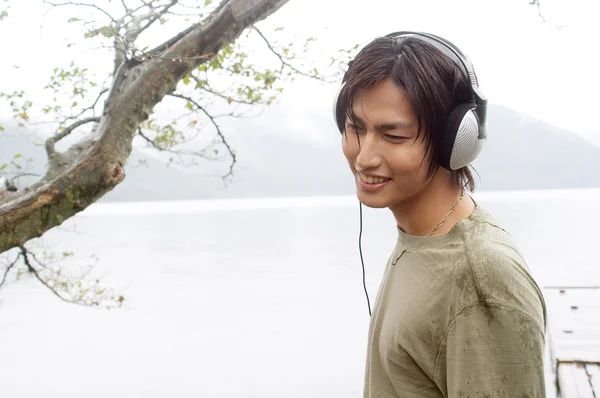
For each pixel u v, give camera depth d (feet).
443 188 3.67
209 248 220.43
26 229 7.91
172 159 15.28
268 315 99.04
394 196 3.53
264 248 211.00
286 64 13.75
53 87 11.30
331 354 73.05
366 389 4.19
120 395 60.08
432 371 3.46
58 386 63.57
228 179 15.78
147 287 132.98
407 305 3.55
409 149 3.38
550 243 170.60
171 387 62.23
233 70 13.78
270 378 64.03
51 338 87.61
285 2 9.80
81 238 286.46
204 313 103.40
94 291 14.23
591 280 101.91
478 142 3.53
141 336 87.51
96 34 8.70
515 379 3.08
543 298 3.39
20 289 125.80
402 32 3.64
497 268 3.20
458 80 3.36
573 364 14.87
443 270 3.40
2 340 86.79
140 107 8.77
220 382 63.41
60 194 8.05
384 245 192.85
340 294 115.24
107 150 8.39
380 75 3.30
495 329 3.13
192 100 13.61
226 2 9.34
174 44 9.28
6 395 60.64
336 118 3.84
